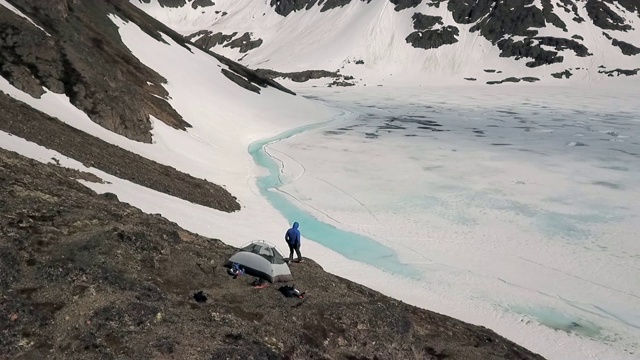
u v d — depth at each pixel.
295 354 10.18
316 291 13.19
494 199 32.75
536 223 28.19
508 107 95.56
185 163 33.41
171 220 19.50
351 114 83.88
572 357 16.11
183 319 9.84
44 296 9.16
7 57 27.75
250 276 12.79
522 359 14.15
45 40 30.97
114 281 10.15
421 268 22.34
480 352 13.51
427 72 174.38
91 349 8.30
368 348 11.59
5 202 11.71
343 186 35.72
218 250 14.47
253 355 9.36
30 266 9.83
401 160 44.88
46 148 20.36
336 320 11.98
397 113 86.25
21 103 24.12
